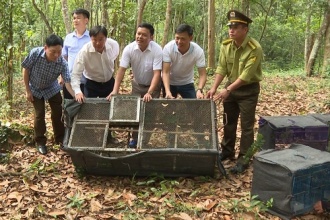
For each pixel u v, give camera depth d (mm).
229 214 4016
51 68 5215
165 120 4801
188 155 4449
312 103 8961
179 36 5082
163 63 5328
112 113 4824
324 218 3998
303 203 3867
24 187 4582
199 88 5281
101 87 5738
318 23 20734
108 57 5477
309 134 5020
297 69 21359
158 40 25141
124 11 10898
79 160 4656
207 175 4781
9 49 7160
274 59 25547
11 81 7504
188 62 5371
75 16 6031
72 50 6070
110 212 4098
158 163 4586
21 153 5516
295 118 5289
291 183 3732
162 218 3920
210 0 14227
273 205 3963
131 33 13656
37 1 15648
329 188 3951
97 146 4621
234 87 4805
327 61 13992
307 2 19109
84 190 4574
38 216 4008
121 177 4875
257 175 4102
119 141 5113
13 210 4117
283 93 10477
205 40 21688
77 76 5199
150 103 4922
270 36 25078
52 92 5500
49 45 4957
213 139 4566
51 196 4422
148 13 20016
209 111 4816
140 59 5305
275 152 4156
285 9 23938
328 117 5410
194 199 4355
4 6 6859
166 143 4617
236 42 4883
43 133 5633
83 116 4863
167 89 5184
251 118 5062
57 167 5191
